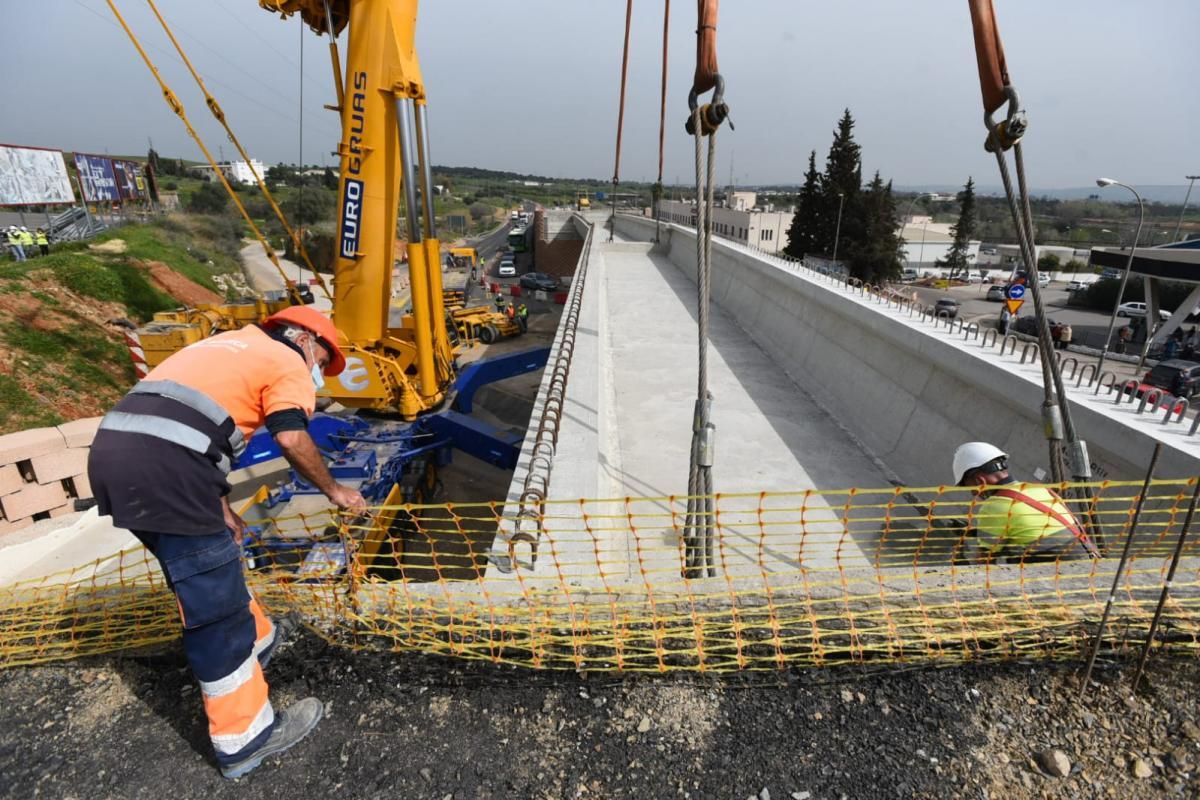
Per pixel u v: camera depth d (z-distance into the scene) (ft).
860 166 139.74
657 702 7.99
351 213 27.71
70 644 9.19
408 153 26.81
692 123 9.67
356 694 8.24
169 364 6.68
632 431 21.08
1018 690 7.96
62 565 18.01
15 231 72.95
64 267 63.93
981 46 11.12
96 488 6.18
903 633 8.41
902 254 161.99
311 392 7.22
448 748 7.47
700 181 9.72
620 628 8.59
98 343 55.11
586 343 26.20
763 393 25.13
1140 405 12.75
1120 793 6.69
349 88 26.20
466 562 27.07
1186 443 11.00
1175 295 135.33
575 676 8.42
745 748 7.36
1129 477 12.14
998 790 6.79
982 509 10.84
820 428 21.65
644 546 14.01
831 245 141.49
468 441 30.86
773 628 8.45
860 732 7.52
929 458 17.99
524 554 10.29
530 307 118.73
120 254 79.10
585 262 50.93
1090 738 7.31
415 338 30.37
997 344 17.74
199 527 6.46
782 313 31.58
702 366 10.32
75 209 92.68
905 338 20.10
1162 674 8.07
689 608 8.81
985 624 8.50
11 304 53.83
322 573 9.70
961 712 7.71
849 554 14.33
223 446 6.70
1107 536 11.80
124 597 9.75
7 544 23.13
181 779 7.22
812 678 8.23
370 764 7.29
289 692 8.31
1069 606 8.59
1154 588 8.87
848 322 24.88
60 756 7.58
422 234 30.09
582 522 11.73
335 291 29.45
